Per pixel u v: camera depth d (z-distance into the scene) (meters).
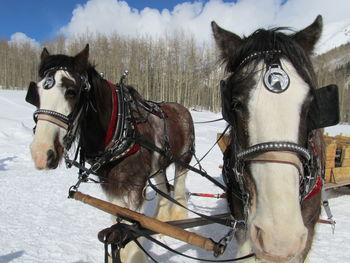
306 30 2.17
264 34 1.94
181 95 41.56
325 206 3.01
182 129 4.66
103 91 3.35
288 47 1.84
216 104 32.16
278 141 1.58
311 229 2.35
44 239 4.27
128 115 3.42
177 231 2.23
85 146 3.39
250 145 1.69
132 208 3.36
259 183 1.61
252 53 1.90
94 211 5.49
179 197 4.98
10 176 7.81
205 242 2.10
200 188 7.04
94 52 43.25
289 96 1.65
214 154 11.74
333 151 5.06
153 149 3.52
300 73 1.76
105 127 3.25
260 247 1.57
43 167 2.78
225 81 1.98
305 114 1.69
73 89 2.96
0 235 4.33
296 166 1.56
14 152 10.55
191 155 4.95
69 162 3.21
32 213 5.30
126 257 3.29
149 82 45.81
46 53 3.52
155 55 46.06
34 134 3.02
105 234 2.25
